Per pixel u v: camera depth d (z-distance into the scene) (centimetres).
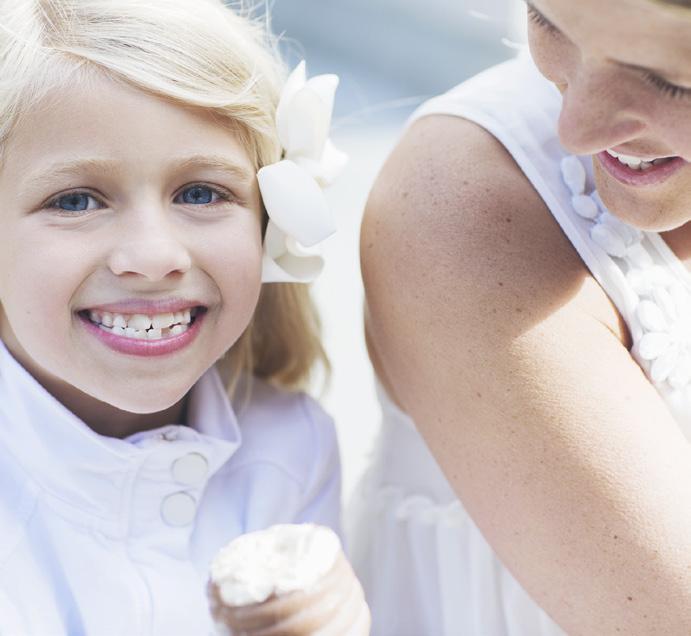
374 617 136
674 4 76
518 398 101
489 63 372
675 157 90
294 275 122
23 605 108
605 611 99
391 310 110
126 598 111
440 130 113
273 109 121
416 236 106
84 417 116
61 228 103
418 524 131
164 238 103
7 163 104
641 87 84
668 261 110
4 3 108
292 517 126
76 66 103
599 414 99
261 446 128
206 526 121
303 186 111
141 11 110
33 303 104
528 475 101
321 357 148
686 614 95
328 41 396
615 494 97
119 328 107
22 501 112
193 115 107
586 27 82
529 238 105
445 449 109
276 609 87
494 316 102
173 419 124
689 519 97
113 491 113
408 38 383
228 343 114
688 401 108
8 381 113
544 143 109
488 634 124
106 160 102
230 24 118
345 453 194
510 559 106
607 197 97
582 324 103
